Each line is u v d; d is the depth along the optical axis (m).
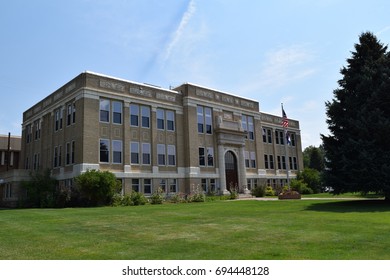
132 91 36.81
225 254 8.18
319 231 11.16
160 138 38.50
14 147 54.25
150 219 15.94
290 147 58.44
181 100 41.53
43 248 9.24
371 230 11.05
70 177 33.19
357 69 25.53
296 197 31.25
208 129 43.06
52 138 38.09
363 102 24.00
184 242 9.83
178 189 38.88
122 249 8.99
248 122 49.25
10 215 19.05
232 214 17.52
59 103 37.34
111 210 21.72
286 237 10.24
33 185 33.62
